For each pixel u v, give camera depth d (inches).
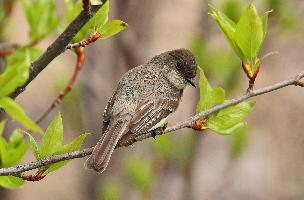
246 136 611.5
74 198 723.4
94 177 591.2
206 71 560.7
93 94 571.2
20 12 674.2
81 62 403.5
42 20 419.8
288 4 581.3
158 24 737.6
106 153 355.6
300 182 832.3
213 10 365.7
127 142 373.7
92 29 336.8
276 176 829.2
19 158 358.9
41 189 758.5
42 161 323.0
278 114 839.1
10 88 266.1
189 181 584.7
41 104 788.0
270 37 611.5
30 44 417.4
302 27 614.2
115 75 572.4
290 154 840.9
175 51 458.6
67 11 389.4
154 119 396.5
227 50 567.5
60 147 329.4
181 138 596.7
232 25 369.1
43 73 787.4
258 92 370.6
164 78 433.7
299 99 840.3
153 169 581.3
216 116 375.2
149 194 570.9
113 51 573.3
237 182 799.1
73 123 577.6
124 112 393.4
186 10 744.3
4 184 337.7
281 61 785.6
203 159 751.7
